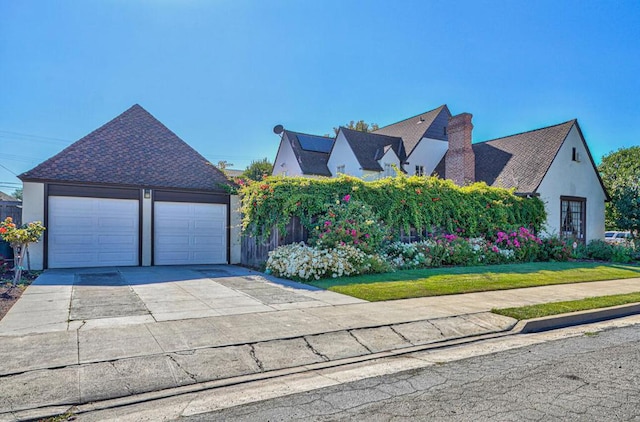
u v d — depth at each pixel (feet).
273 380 14.56
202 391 13.51
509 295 29.55
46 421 11.33
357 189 43.57
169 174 48.03
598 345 19.20
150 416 11.68
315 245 39.50
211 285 31.48
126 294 27.37
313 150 92.73
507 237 51.47
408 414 11.62
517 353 17.87
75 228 42.93
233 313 22.31
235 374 14.82
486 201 53.42
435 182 50.29
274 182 42.55
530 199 58.65
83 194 43.37
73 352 15.71
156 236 46.85
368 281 32.55
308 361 16.34
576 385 13.91
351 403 12.48
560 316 23.79
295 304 24.81
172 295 27.20
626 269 47.09
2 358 15.01
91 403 12.39
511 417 11.39
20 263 32.09
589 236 71.41
